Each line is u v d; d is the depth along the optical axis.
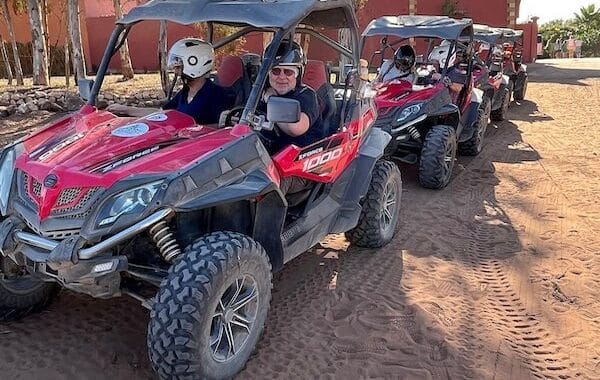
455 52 8.09
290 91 3.81
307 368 3.29
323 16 4.32
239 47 10.41
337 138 4.06
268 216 3.35
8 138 8.33
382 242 4.96
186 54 3.78
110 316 3.70
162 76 12.10
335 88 5.19
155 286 3.22
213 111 3.88
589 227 5.71
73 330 3.53
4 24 22.33
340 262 4.70
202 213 3.27
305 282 4.32
